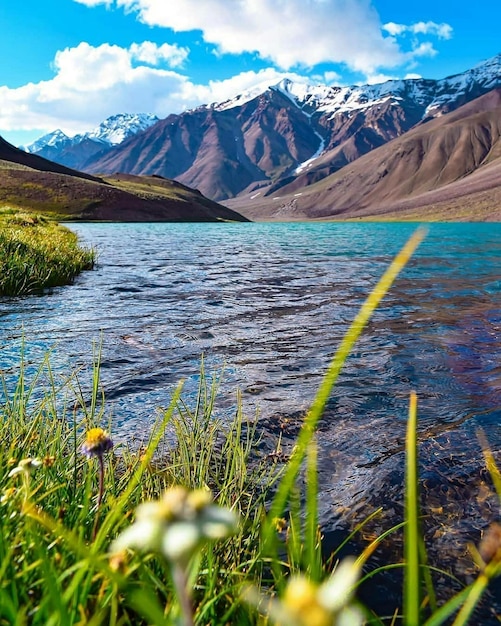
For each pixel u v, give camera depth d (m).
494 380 7.26
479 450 4.99
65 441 3.87
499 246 37.66
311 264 25.14
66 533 1.18
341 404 6.36
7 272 14.27
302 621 0.49
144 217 144.12
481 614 2.73
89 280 17.50
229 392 6.75
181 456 4.11
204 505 0.66
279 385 7.08
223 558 2.72
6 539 1.90
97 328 10.33
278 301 14.16
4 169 150.38
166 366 7.86
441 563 3.22
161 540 0.62
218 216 176.25
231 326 10.84
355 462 4.75
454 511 3.87
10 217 37.31
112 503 2.48
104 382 6.98
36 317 11.23
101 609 1.59
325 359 8.41
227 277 19.39
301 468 4.55
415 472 1.08
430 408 6.22
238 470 4.11
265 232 71.94
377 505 3.96
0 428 3.64
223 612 2.08
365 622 2.28
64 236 30.61
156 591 1.94
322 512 3.84
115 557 1.27
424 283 17.95
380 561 3.24
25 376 7.03
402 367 7.93
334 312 12.61
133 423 5.54
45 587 1.60
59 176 153.12
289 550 2.44
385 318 11.87
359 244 41.97
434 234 58.81
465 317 11.95
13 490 2.21
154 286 16.53
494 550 1.00
